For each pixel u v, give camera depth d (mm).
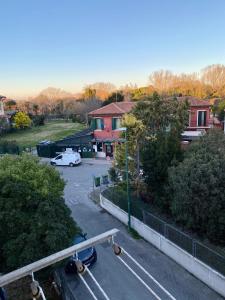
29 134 52750
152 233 15633
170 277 12961
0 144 40719
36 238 9828
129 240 16469
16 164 12242
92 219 19562
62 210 11164
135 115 19250
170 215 17594
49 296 11711
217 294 11711
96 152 36688
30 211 10648
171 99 19797
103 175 27547
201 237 14914
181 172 14258
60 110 78625
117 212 19297
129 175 19312
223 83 75312
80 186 26250
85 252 13812
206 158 14164
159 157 17141
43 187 11086
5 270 10180
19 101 85875
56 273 11883
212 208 13336
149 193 19078
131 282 12805
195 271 12812
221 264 11656
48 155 38219
